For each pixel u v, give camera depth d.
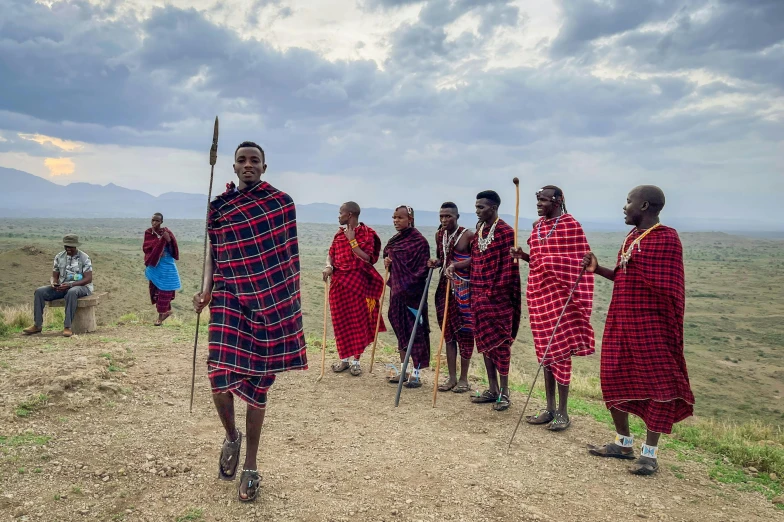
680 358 4.53
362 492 3.84
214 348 3.48
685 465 4.84
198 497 3.58
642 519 3.71
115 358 6.63
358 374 7.23
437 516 3.56
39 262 37.91
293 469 4.16
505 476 4.26
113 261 48.25
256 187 3.75
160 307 10.72
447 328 6.66
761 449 5.27
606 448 4.88
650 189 4.65
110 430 4.58
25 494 3.40
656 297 4.55
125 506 3.40
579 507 3.82
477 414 5.89
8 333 8.93
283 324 3.70
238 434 3.74
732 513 3.90
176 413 5.17
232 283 3.61
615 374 4.71
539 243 5.62
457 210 6.55
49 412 4.76
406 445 4.84
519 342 45.62
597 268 4.97
